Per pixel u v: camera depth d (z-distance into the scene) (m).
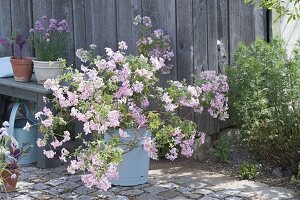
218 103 4.09
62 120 3.72
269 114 4.16
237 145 4.51
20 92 4.41
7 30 5.27
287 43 4.87
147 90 3.78
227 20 4.44
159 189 3.78
